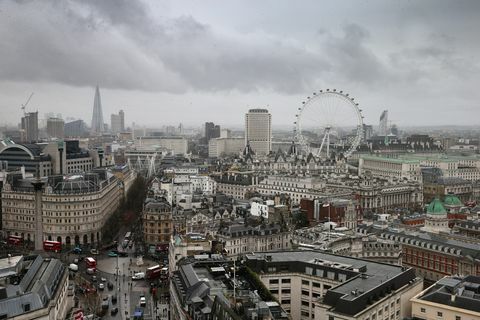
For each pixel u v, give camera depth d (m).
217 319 189.00
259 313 183.00
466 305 197.50
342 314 197.25
